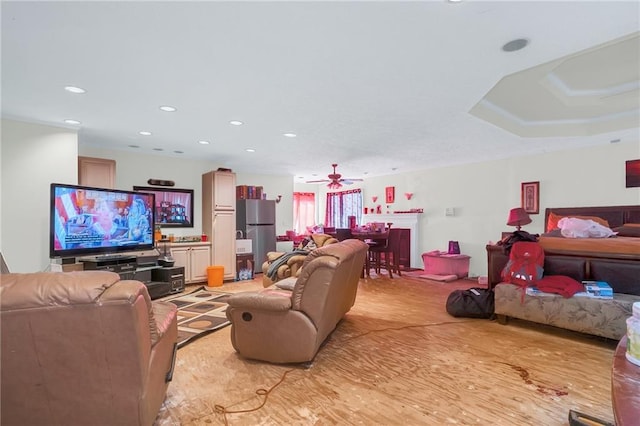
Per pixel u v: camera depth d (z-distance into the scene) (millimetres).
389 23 1963
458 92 3045
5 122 3691
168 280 4984
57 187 3809
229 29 2025
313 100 3240
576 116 4578
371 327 3578
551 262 3658
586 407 2037
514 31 2053
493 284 4066
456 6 1805
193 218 6336
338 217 9719
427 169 7477
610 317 2994
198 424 1881
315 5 1788
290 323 2568
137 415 1497
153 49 2264
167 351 1936
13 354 1324
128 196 4711
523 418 1928
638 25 1992
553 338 3240
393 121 3932
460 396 2172
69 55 2342
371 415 1962
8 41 2145
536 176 5824
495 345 3062
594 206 5219
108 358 1409
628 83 3658
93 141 4867
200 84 2854
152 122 3941
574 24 1980
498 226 6312
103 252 4336
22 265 3746
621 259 3320
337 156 6031
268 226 7246
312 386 2309
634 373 1439
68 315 1314
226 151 5590
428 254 6883
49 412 1436
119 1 1744
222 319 3783
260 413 1987
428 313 4105
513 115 4480
